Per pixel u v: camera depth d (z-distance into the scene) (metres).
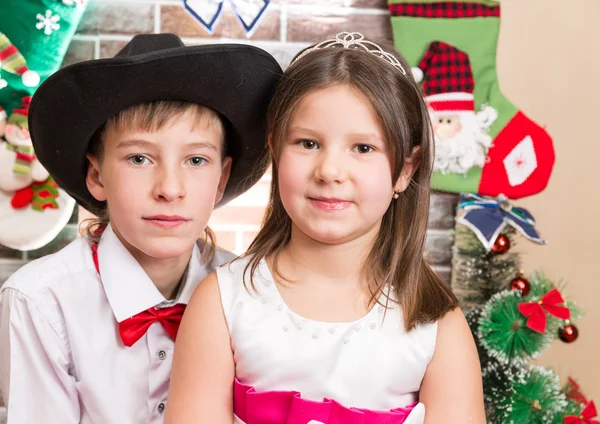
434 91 1.66
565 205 1.86
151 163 0.99
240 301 0.94
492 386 1.50
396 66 0.98
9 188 1.57
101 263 1.09
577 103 1.84
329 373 0.90
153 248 0.99
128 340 1.06
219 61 0.97
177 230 0.99
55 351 1.04
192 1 1.65
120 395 1.06
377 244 0.99
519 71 1.82
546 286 1.55
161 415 1.09
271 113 0.98
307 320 0.92
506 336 1.46
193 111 0.99
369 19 1.73
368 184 0.89
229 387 0.94
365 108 0.90
